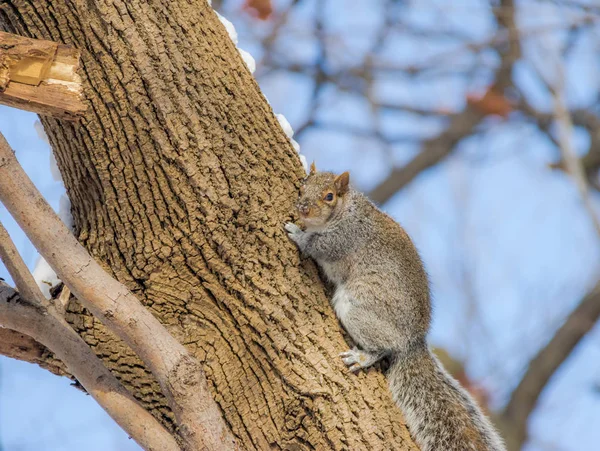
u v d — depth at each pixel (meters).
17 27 8.26
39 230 7.13
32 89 7.41
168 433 7.68
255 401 8.33
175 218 8.50
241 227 8.68
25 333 7.71
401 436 8.58
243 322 8.47
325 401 8.38
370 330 9.65
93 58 8.27
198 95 8.59
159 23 8.48
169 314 8.43
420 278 10.26
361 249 10.04
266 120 9.17
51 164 9.59
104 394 7.61
